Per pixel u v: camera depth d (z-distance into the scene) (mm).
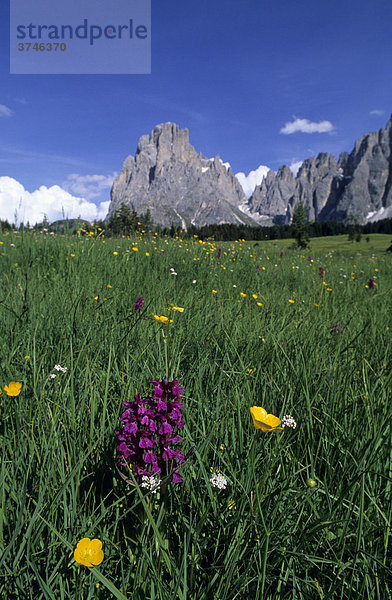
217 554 1545
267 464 1515
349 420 2170
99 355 2707
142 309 3939
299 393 2369
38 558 1344
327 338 3418
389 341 3525
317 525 1414
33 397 2027
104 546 1432
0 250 7504
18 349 2678
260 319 4141
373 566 1441
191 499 1659
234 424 2100
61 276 6129
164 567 1403
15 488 1522
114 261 7625
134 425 1397
